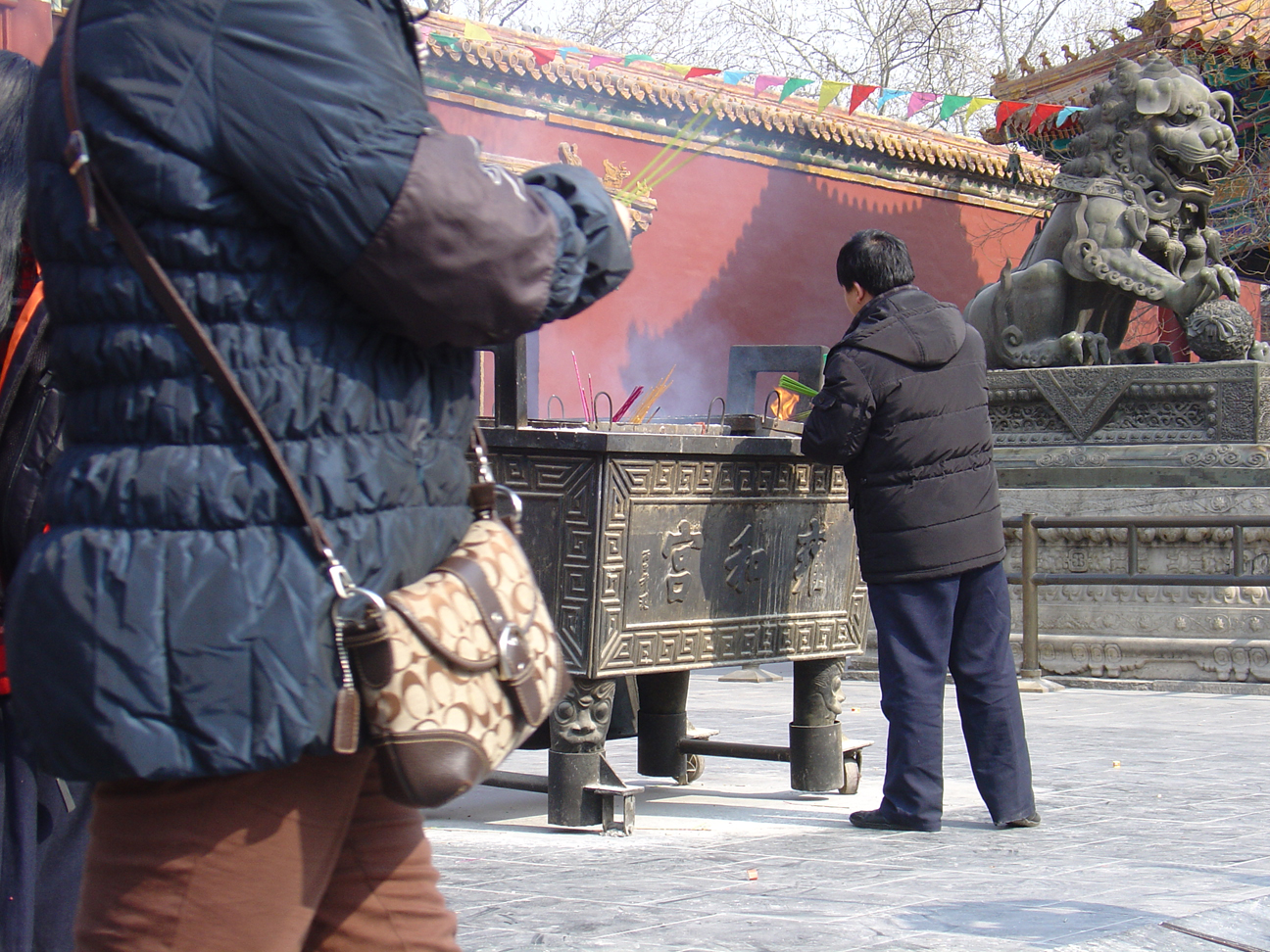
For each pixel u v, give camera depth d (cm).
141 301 145
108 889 150
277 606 143
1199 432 984
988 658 440
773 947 287
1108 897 335
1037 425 1051
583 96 1616
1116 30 1505
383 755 150
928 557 433
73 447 152
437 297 147
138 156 142
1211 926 310
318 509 147
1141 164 1059
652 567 429
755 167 1833
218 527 144
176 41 143
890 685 438
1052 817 457
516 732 160
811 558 485
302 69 142
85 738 141
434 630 151
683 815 462
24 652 146
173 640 140
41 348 227
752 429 482
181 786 148
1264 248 1880
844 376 432
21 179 229
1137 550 945
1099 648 941
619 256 165
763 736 647
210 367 144
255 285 146
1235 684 891
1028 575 929
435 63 1463
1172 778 539
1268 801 486
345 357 150
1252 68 1448
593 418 487
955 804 486
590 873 367
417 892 169
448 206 145
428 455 158
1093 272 1052
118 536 144
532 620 163
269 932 149
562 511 419
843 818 457
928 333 436
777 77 988
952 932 299
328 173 141
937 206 2047
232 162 142
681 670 481
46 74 153
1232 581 905
